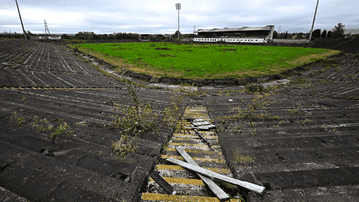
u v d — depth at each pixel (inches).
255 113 244.1
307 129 183.9
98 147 120.7
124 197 76.3
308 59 1069.1
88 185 80.0
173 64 956.6
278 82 700.0
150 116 199.8
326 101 306.8
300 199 86.4
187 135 191.6
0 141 108.5
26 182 78.5
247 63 993.5
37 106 217.6
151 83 660.1
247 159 124.9
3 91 277.7
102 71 800.9
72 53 1259.8
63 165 90.7
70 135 139.9
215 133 195.3
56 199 71.2
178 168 120.1
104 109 232.8
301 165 118.9
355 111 238.5
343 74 674.8
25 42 1264.8
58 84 408.2
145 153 127.7
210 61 1053.2
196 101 376.5
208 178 108.3
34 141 122.1
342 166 117.1
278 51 1524.4
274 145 150.9
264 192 91.7
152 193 90.7
